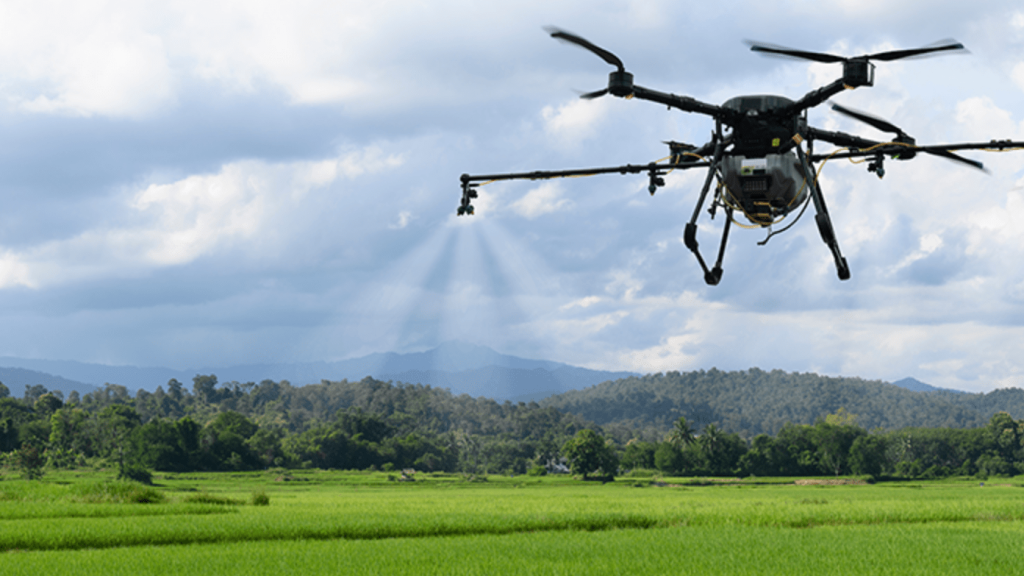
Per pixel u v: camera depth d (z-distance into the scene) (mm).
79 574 22719
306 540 31984
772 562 25203
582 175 14938
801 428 190375
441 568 24031
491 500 71000
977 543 29609
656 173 14523
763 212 13219
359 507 55344
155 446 173375
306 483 149500
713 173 12547
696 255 12484
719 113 12539
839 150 13398
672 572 23391
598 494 98062
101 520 37031
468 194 15617
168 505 46594
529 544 29797
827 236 11984
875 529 36188
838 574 22953
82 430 190625
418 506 57875
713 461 184625
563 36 10883
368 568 23984
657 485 152500
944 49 10109
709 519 41750
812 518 42094
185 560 25406
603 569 23812
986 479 181750
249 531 33219
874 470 178250
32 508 43000
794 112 12398
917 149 13148
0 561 25266
